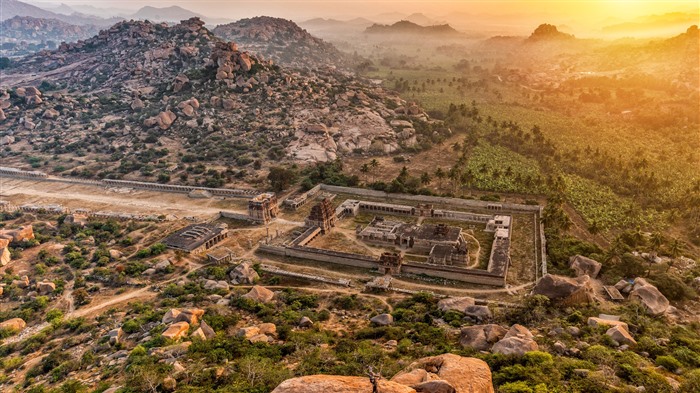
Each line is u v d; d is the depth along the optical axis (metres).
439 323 110.25
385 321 112.19
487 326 96.19
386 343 97.69
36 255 167.75
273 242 174.75
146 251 165.38
